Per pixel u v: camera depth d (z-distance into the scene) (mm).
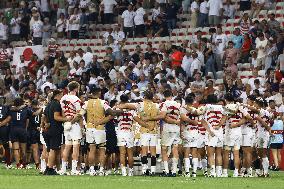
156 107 86562
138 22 140875
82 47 148250
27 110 101062
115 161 92812
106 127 88938
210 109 86625
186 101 86562
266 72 118125
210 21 135250
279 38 122438
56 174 85750
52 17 156375
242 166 92000
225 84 116125
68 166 94625
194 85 113750
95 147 86500
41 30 151250
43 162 90375
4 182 71375
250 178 83938
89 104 86000
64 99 85438
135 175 87250
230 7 135875
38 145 101250
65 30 150500
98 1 149625
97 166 89125
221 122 86625
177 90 113250
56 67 135000
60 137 85562
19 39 154875
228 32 133250
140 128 87750
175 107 86062
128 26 141875
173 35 139250
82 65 131875
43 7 155875
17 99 101438
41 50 145000
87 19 149250
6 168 103062
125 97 87375
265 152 89312
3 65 147000
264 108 91875
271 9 134250
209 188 67688
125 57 132250
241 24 128625
